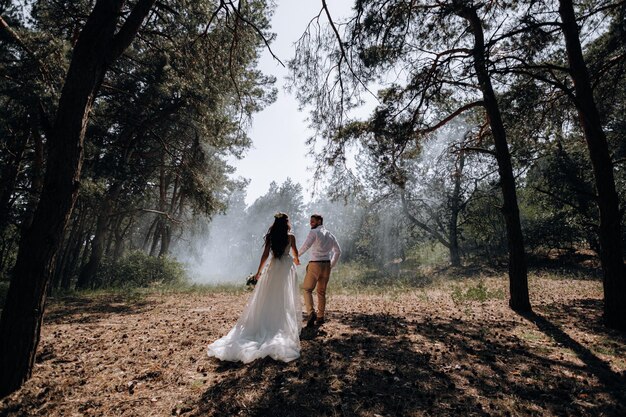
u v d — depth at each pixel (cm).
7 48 959
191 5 824
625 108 1085
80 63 405
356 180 916
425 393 362
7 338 363
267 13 812
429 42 869
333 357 468
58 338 594
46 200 384
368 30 676
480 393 364
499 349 525
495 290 1278
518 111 1019
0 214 1216
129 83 1525
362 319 748
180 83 1201
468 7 754
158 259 2105
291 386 373
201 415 314
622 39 836
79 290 1593
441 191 2570
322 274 673
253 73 1348
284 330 497
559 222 2317
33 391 361
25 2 1033
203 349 510
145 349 514
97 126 1452
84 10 1086
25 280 374
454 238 2659
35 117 1055
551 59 973
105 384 383
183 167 1669
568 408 332
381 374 411
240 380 389
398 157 1029
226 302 1098
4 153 1279
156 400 344
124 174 1628
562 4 776
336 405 333
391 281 1909
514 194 905
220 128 1348
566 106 1030
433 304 1015
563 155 2153
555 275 1794
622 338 594
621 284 673
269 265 535
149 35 1127
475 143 1264
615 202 709
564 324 707
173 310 938
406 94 921
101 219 1908
